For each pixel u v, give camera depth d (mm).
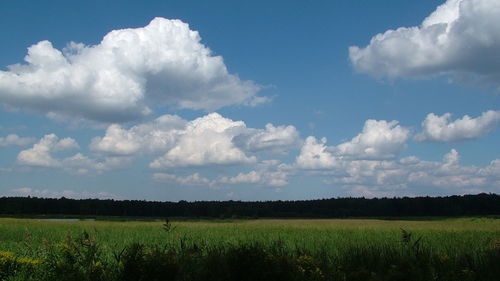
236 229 39406
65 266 12289
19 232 32469
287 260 11383
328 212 139125
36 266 13547
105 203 143250
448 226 47906
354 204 141500
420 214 134875
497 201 130000
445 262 13047
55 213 142000
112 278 11758
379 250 16047
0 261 13203
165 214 142625
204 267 11273
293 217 136125
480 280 12094
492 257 14023
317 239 26234
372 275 11703
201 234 31219
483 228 41875
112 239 26672
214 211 139250
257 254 11062
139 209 146125
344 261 13844
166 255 11492
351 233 33438
